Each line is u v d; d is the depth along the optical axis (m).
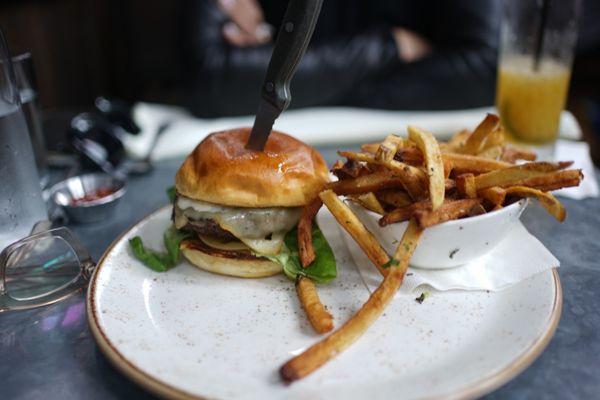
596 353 0.28
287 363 0.26
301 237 0.33
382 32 0.79
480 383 0.24
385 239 0.33
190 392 0.24
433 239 0.31
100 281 0.33
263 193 0.34
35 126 0.47
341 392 0.25
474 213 0.32
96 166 0.50
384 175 0.32
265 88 0.33
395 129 0.65
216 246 0.35
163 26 1.11
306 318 0.31
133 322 0.30
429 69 0.73
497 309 0.30
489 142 0.36
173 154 0.58
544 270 0.32
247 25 0.83
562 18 0.46
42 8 1.08
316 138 0.61
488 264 0.34
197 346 0.28
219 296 0.33
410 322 0.30
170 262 0.36
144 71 1.13
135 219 0.44
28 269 0.36
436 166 0.30
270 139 0.38
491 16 0.77
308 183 0.35
